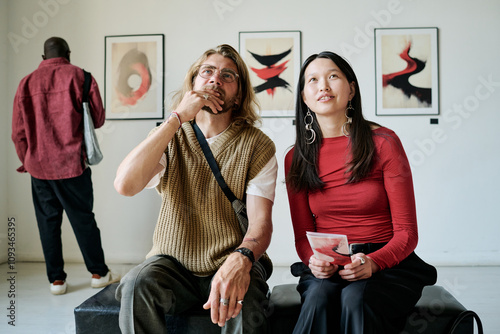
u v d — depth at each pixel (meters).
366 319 1.36
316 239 1.45
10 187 4.32
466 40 4.07
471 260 4.06
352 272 1.46
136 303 1.43
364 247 1.64
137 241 4.22
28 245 4.30
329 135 1.75
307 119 1.79
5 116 4.28
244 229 1.71
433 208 4.10
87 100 3.17
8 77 4.30
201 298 1.64
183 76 4.19
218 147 1.72
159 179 1.70
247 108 1.85
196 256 1.62
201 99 1.64
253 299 1.47
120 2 4.23
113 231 4.24
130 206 4.23
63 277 3.24
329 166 1.72
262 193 1.70
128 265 4.10
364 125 1.71
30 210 4.31
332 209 1.72
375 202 1.67
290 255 4.11
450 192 4.09
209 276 1.64
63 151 3.14
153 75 4.20
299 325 1.44
